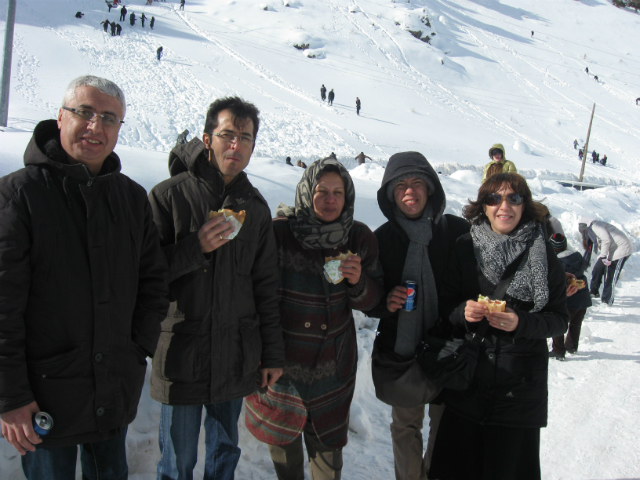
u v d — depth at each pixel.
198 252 2.29
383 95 46.75
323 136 31.45
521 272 2.68
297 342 2.73
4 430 1.84
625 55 79.94
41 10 43.38
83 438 2.01
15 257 1.83
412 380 2.87
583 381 5.03
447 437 2.87
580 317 5.64
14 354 1.81
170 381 2.45
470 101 52.34
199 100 31.39
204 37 49.88
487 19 85.00
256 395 2.84
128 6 54.31
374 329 5.04
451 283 2.93
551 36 82.94
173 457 2.49
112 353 2.07
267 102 36.34
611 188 17.38
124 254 2.12
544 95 59.47
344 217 2.63
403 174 2.86
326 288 2.72
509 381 2.62
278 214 2.95
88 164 2.09
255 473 3.15
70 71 31.44
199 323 2.44
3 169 4.66
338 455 2.85
